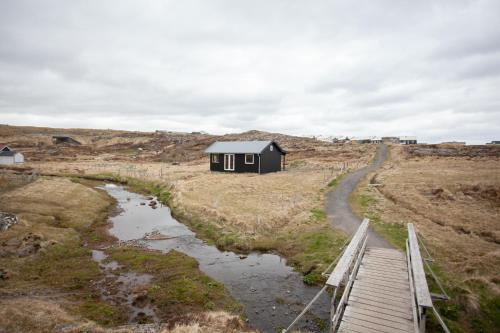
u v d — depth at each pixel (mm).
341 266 12062
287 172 57875
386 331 10938
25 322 12156
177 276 18375
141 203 39750
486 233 23375
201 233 27125
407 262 15883
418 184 40562
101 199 39344
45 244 21375
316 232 24578
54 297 15320
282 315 14734
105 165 79188
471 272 16938
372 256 17172
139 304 15289
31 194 35750
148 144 143750
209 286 17281
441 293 15219
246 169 54062
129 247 23281
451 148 98312
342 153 98125
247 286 17656
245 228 26031
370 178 49719
